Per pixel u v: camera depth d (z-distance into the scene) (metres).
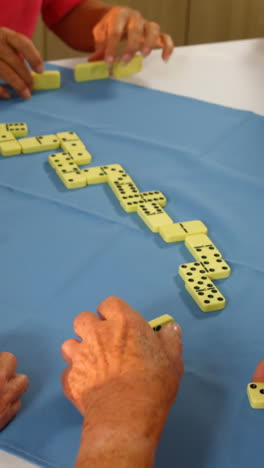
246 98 1.22
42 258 0.87
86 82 1.26
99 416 0.65
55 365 0.75
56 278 0.84
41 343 0.77
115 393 0.66
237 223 0.93
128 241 0.90
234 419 0.71
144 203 0.95
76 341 0.72
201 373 0.74
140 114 1.17
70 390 0.69
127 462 0.63
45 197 0.97
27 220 0.93
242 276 0.86
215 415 0.71
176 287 0.84
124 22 1.27
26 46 1.19
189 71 1.30
